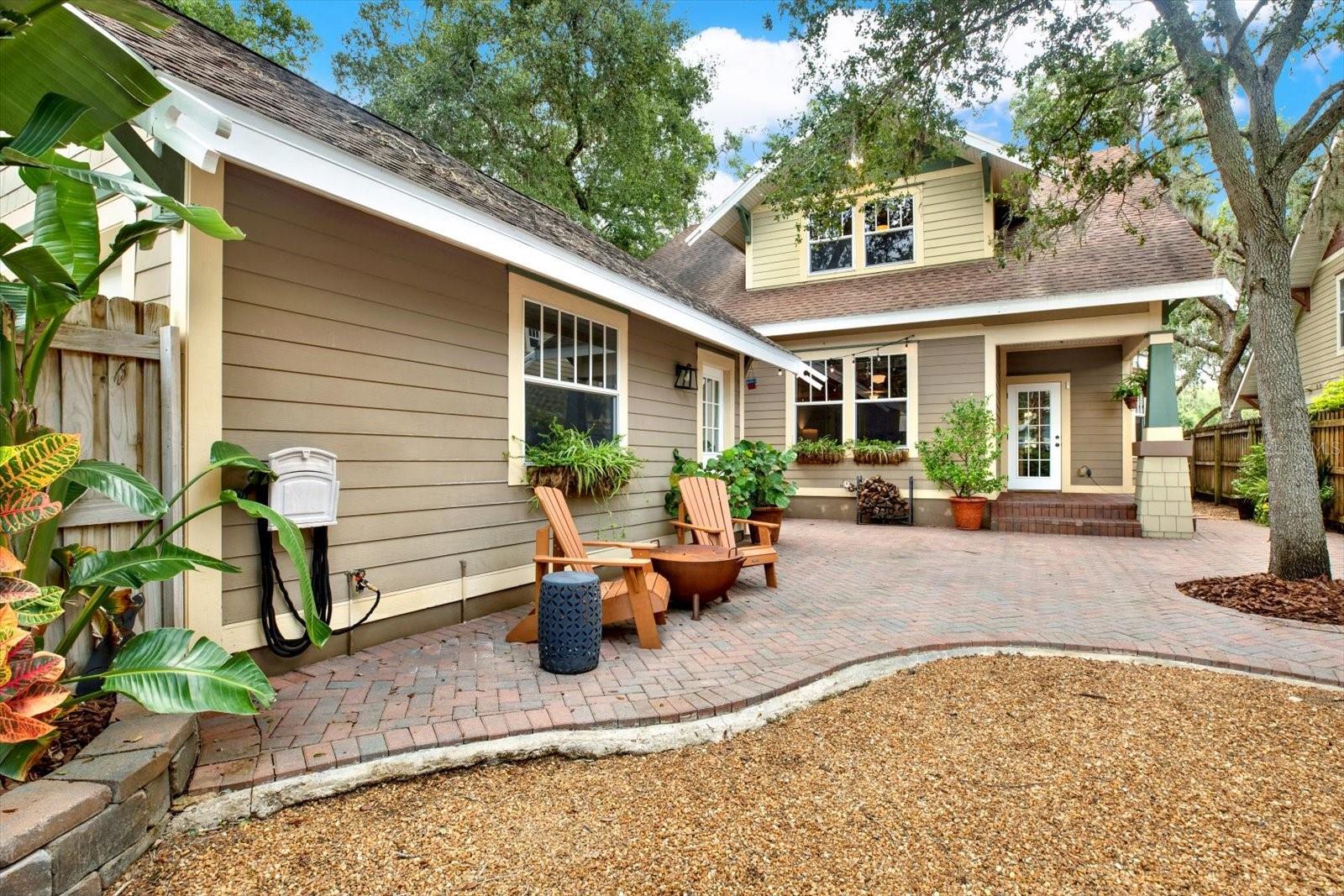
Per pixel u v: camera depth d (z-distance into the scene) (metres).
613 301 5.30
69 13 1.81
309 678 3.24
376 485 3.77
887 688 3.34
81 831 1.64
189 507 2.85
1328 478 8.96
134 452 2.67
